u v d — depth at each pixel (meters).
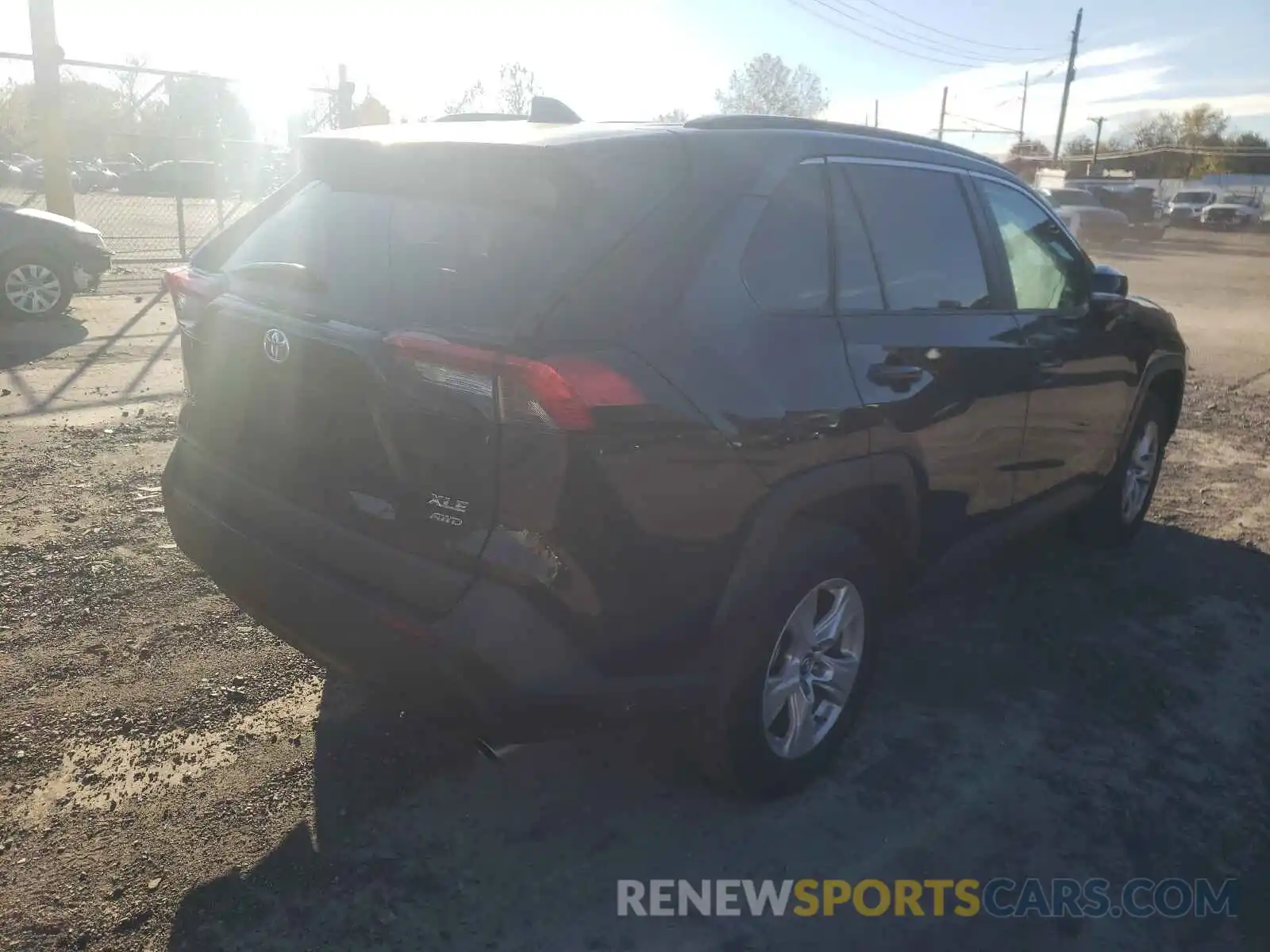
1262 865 3.03
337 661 2.70
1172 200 49.53
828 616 3.15
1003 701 3.83
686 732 2.89
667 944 2.61
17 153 25.22
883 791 3.27
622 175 2.67
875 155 3.40
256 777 3.16
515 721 2.47
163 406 7.20
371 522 2.63
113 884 2.70
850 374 2.99
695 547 2.62
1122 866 2.99
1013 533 4.10
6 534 4.79
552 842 2.96
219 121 15.03
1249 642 4.39
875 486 3.11
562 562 2.43
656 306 2.55
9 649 3.80
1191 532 5.70
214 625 4.07
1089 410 4.43
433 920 2.64
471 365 2.37
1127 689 3.95
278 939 2.55
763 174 2.92
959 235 3.71
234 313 2.96
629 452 2.44
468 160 2.78
